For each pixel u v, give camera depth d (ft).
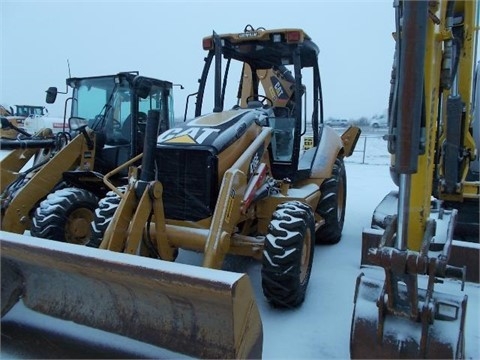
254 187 11.30
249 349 7.70
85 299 9.25
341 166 17.92
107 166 17.90
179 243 10.63
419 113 6.75
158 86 20.67
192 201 11.36
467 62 14.58
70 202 15.07
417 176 8.32
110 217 11.21
